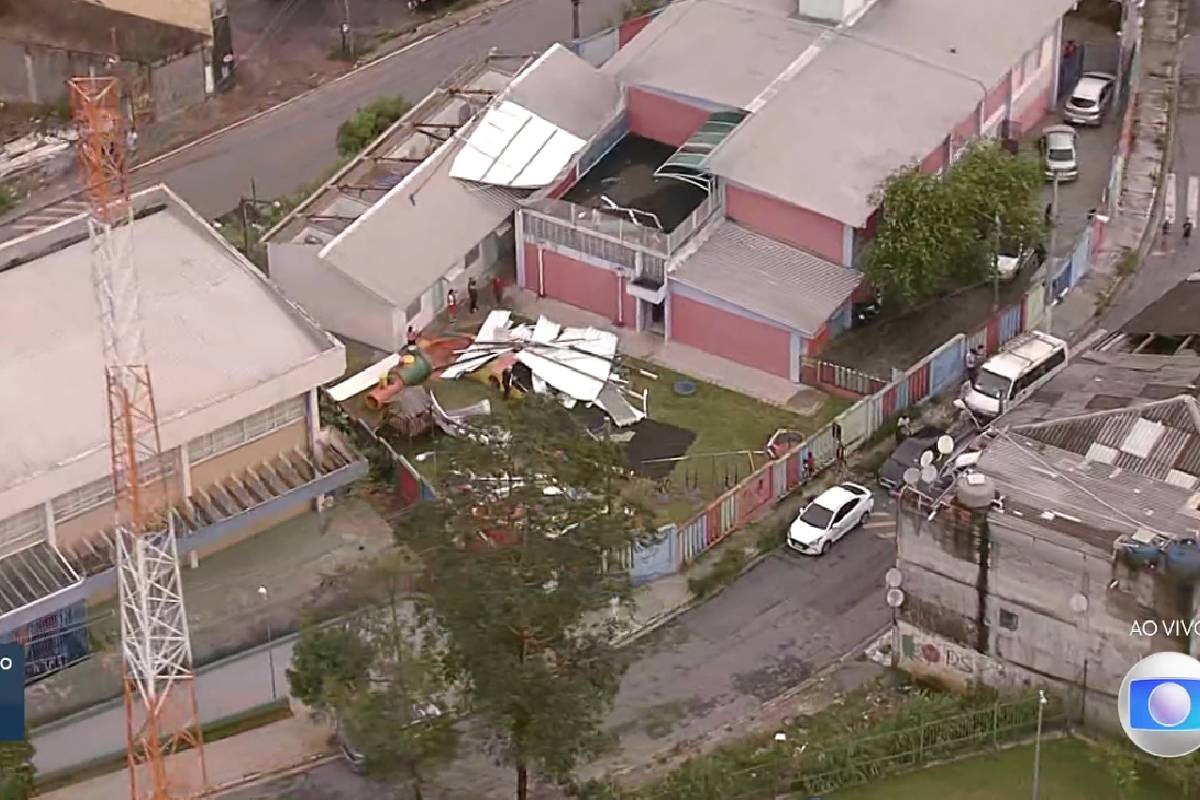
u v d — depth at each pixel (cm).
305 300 10219
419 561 7750
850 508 8862
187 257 9381
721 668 8256
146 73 12206
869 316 10088
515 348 9944
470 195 10475
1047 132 11469
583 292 10388
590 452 7125
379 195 10631
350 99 12500
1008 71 11056
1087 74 12094
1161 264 10738
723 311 9900
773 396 9756
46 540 8244
